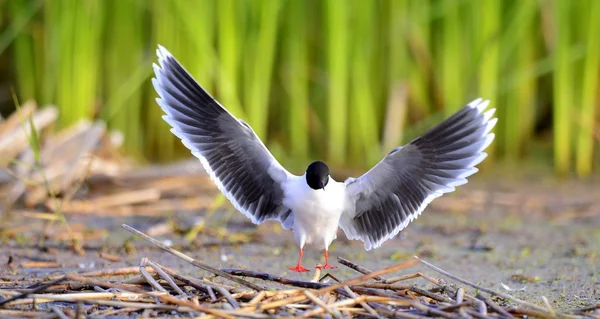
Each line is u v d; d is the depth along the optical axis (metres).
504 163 17.56
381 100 17.45
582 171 16.77
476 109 8.33
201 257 10.92
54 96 16.55
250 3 16.08
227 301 7.67
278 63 17.50
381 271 7.68
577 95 16.86
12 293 7.81
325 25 16.70
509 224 13.47
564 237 12.60
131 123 16.95
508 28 16.80
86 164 14.03
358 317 7.46
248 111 16.39
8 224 12.44
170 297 7.41
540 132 18.83
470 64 16.38
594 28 16.16
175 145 17.64
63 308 7.72
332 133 16.94
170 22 16.16
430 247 11.88
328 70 16.78
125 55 16.55
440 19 17.05
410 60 17.22
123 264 10.27
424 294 7.89
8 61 17.72
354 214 8.93
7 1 16.69
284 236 12.46
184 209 13.85
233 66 15.70
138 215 13.43
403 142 17.20
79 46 15.71
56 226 12.38
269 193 8.98
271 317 7.11
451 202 14.76
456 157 8.39
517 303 8.06
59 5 15.66
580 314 7.81
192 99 8.67
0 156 13.88
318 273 8.60
